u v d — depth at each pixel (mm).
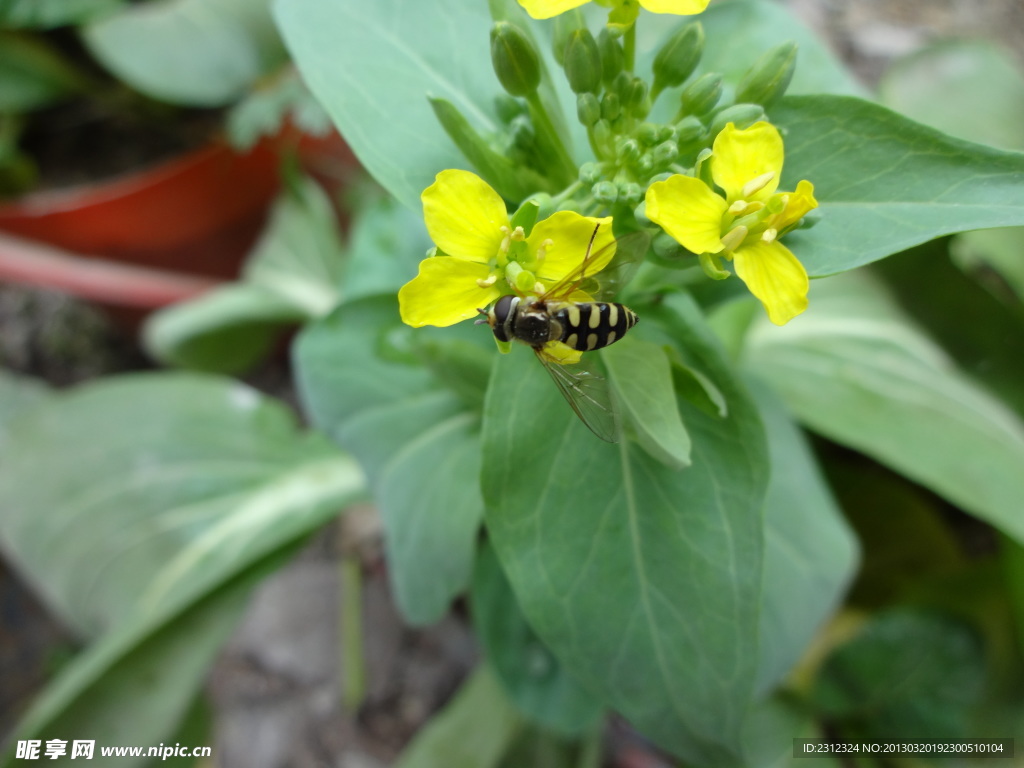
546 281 56
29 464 108
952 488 89
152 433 112
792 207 51
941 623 103
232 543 105
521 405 62
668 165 58
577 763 102
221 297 125
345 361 87
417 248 99
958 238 108
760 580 61
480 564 95
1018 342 106
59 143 151
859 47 155
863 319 107
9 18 131
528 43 57
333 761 116
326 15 69
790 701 104
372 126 67
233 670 123
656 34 96
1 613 130
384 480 85
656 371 59
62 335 152
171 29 138
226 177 138
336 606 127
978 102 117
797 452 87
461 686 119
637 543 64
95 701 93
